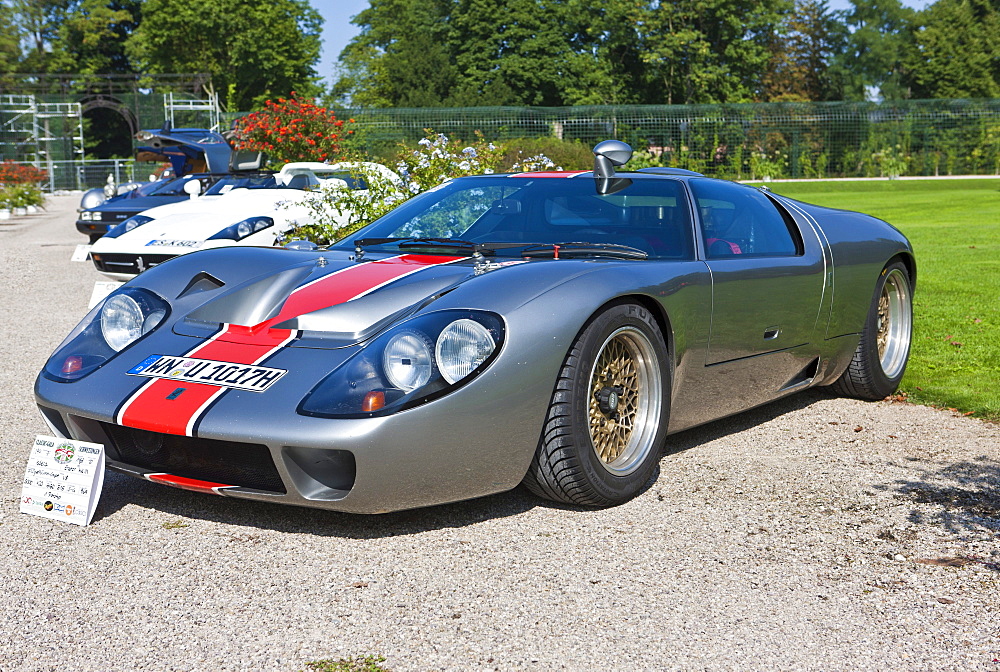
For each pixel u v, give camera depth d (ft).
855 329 13.57
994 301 23.12
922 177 114.83
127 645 6.70
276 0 173.47
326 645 6.69
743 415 13.56
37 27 186.91
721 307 10.68
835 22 178.40
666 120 109.70
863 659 6.51
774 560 8.25
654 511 9.48
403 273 9.61
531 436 8.73
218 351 8.96
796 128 113.39
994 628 6.98
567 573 7.95
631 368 9.82
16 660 6.48
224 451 8.25
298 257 10.50
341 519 9.19
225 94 171.01
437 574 7.93
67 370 9.45
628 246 10.71
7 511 9.44
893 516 9.35
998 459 11.30
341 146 54.34
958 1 174.50
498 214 11.61
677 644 6.71
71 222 64.23
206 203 27.66
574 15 161.38
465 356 8.23
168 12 167.73
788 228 12.71
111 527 8.98
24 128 135.95
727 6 156.76
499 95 158.81
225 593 7.55
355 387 8.06
